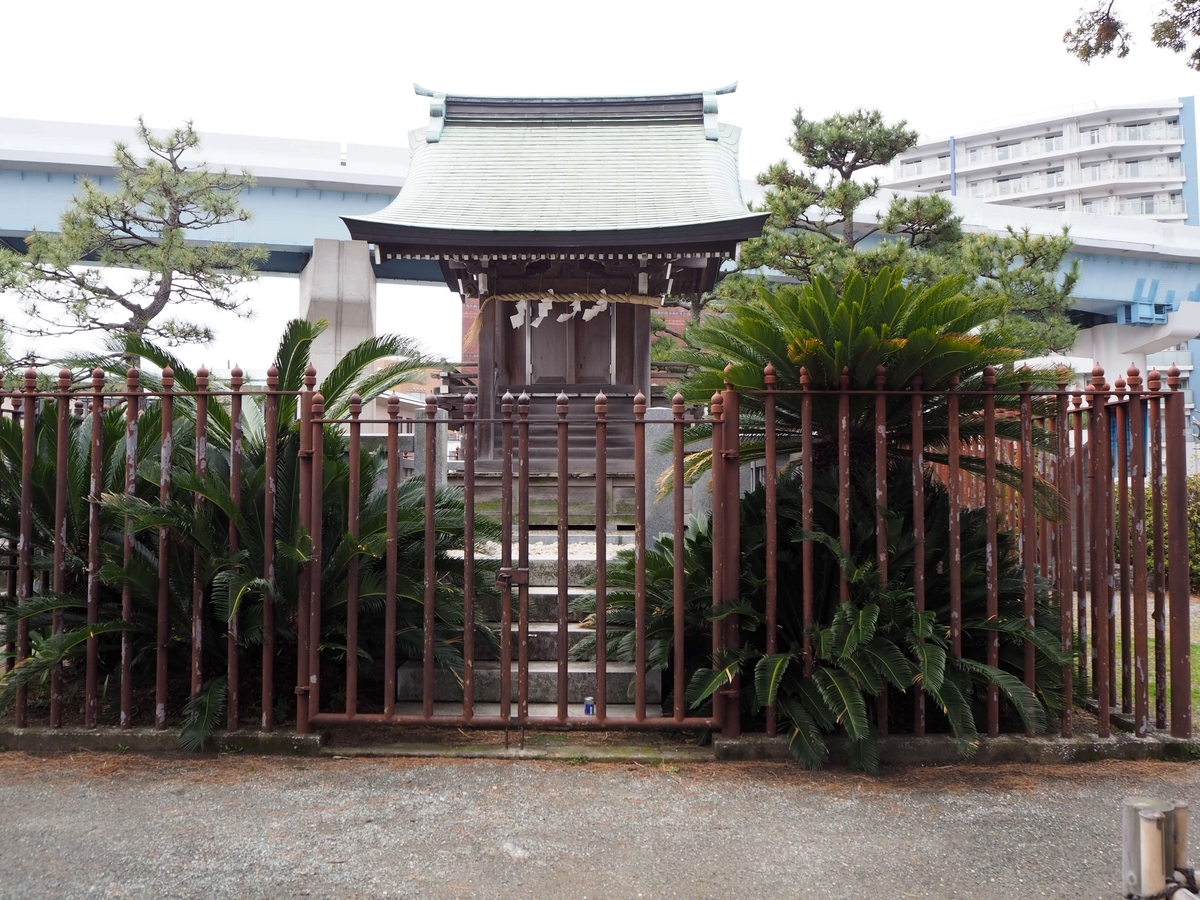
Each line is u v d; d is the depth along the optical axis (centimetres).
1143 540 498
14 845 364
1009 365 527
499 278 1089
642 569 487
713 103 1215
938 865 353
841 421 484
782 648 518
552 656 590
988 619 480
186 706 489
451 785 437
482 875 342
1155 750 481
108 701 542
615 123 1237
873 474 532
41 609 482
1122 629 517
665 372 1230
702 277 1219
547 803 415
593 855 361
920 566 481
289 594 509
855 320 489
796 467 614
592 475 999
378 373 586
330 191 2409
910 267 1362
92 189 1571
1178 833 274
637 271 1059
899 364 485
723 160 1166
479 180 1108
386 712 486
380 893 327
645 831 384
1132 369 501
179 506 493
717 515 491
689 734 508
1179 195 7506
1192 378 4659
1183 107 7438
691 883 338
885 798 424
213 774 450
